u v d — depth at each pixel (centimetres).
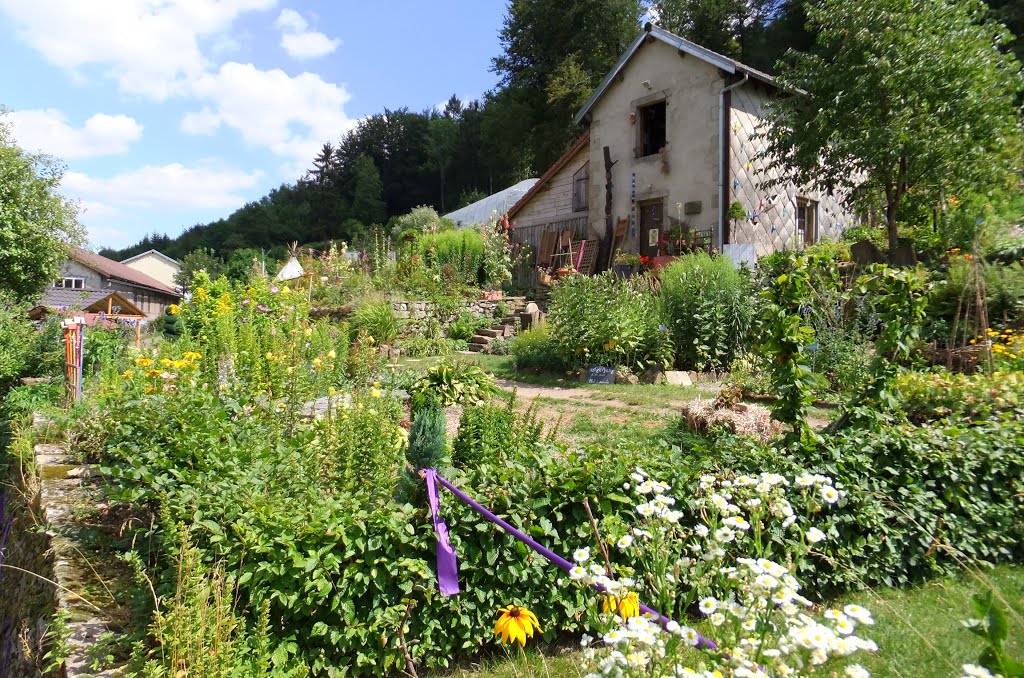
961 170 1109
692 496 319
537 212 2019
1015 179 1184
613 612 202
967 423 483
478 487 311
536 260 1973
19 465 507
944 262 1135
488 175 6188
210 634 231
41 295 1838
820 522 346
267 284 1029
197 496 286
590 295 951
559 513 308
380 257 1788
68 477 444
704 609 178
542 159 3538
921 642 291
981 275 816
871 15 1141
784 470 351
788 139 1276
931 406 585
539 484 312
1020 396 565
